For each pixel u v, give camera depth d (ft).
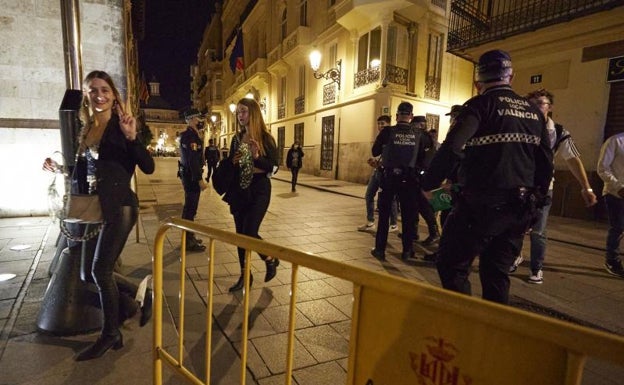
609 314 10.34
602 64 24.95
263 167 10.62
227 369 7.27
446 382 3.06
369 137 46.24
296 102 67.31
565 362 2.47
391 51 45.62
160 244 6.21
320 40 57.21
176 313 9.60
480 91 7.38
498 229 6.64
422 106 48.42
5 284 10.98
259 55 84.89
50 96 20.74
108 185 7.37
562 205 26.50
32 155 20.68
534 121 6.81
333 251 16.24
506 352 2.74
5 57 19.67
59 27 20.48
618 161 13.32
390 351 3.45
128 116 7.54
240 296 10.82
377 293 3.51
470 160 6.93
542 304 10.93
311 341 8.43
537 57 28.66
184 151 15.58
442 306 3.01
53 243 15.40
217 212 25.66
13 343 7.89
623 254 16.25
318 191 40.73
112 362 7.36
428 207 17.07
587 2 23.75
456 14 33.47
